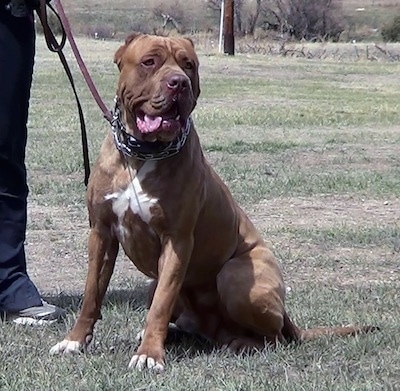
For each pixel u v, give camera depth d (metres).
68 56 33.44
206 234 6.21
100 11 60.56
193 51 6.01
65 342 6.19
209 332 6.57
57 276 8.66
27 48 7.08
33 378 5.66
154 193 5.88
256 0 54.22
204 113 20.83
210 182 6.22
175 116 5.71
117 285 8.22
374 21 62.00
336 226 10.76
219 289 6.31
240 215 6.55
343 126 19.84
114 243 6.20
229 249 6.36
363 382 5.68
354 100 24.69
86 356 6.05
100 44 41.19
